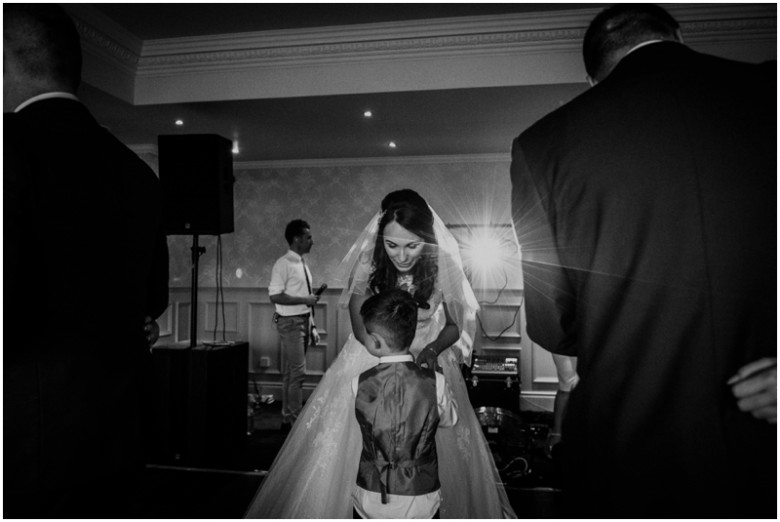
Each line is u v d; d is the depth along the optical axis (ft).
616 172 2.75
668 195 2.62
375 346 5.48
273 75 12.75
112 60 12.27
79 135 3.88
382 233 6.61
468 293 6.89
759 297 2.47
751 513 2.41
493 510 6.33
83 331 3.67
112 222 3.97
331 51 12.34
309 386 18.47
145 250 4.34
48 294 3.52
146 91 13.15
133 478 4.07
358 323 6.62
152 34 12.23
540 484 9.99
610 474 2.66
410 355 5.52
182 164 11.59
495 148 17.37
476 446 6.60
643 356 2.62
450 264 6.75
